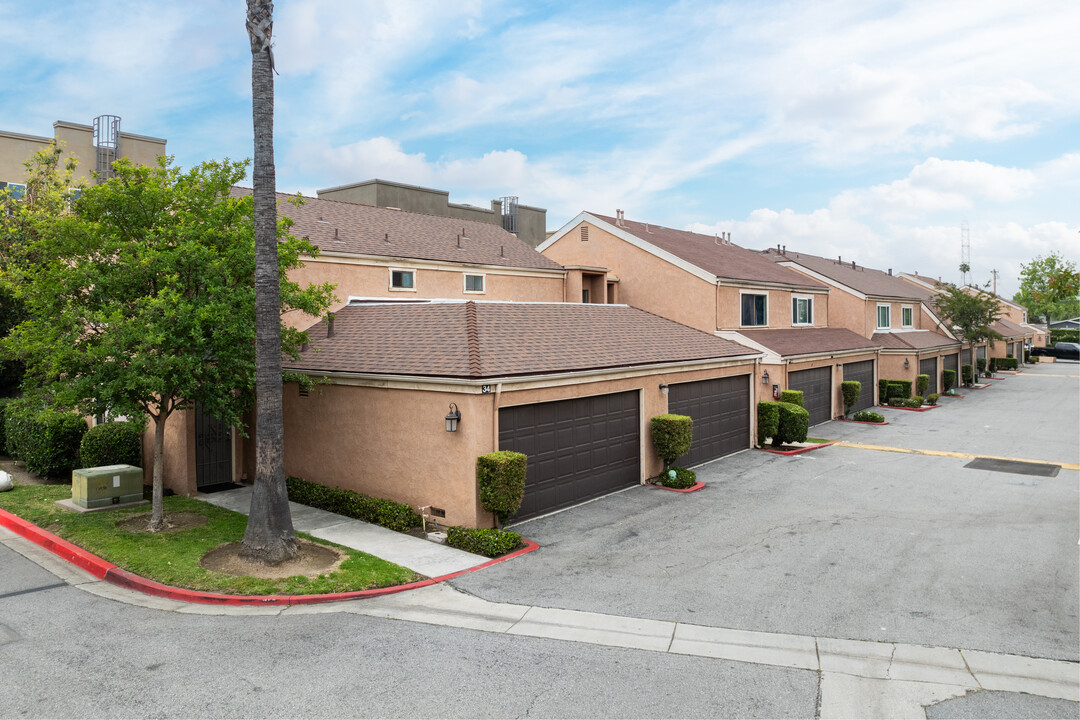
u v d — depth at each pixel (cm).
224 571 1049
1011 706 705
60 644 817
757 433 2255
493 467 1230
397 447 1394
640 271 2828
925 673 772
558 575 1074
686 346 1984
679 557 1167
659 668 774
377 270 2038
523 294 2512
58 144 2373
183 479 1553
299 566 1079
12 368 1998
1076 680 758
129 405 1154
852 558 1168
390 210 2470
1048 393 4025
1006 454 2177
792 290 3116
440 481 1315
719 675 761
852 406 3164
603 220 2962
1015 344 6347
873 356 3394
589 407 1563
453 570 1087
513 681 738
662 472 1752
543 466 1441
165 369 1123
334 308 1916
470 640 840
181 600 966
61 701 686
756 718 675
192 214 1257
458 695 707
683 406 1903
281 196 2191
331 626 878
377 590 990
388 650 810
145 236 1224
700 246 3259
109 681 728
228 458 1684
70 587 1012
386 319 1705
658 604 961
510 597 982
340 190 3456
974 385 4438
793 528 1348
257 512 1095
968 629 888
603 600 973
